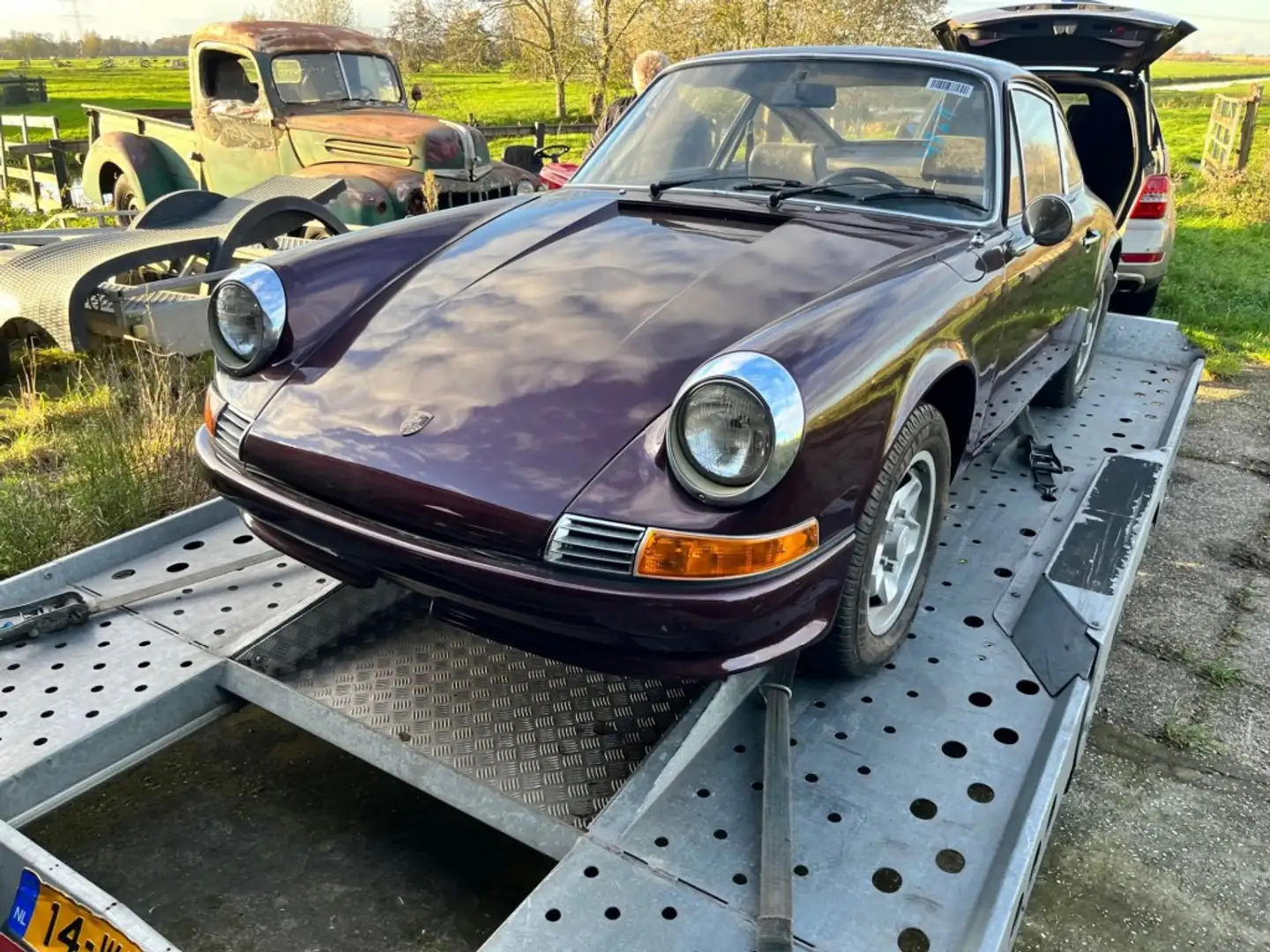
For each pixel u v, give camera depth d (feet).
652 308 7.60
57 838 7.78
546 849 6.38
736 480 5.97
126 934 5.21
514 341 7.39
